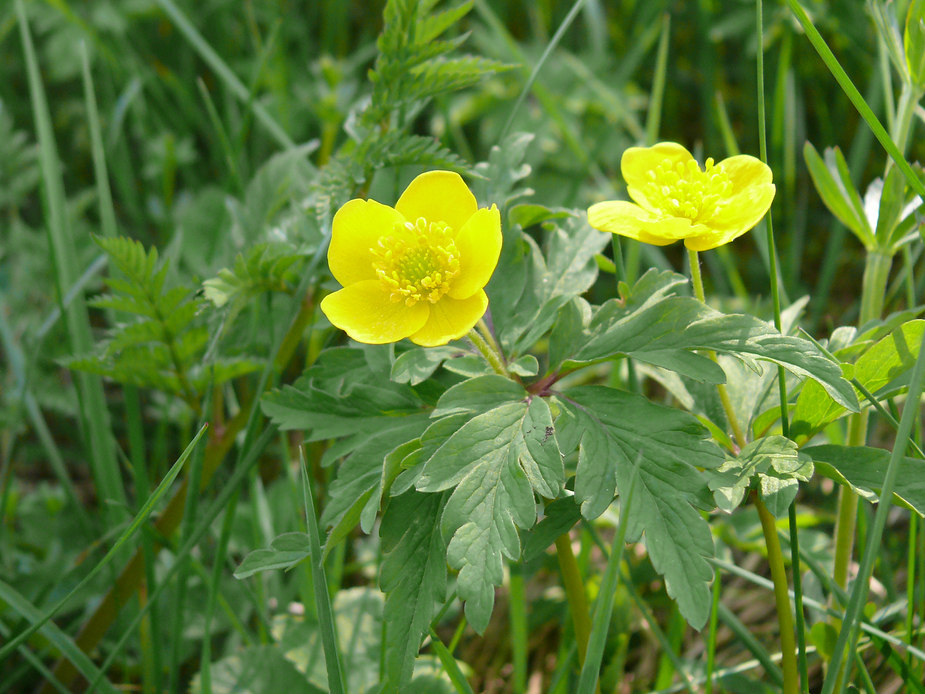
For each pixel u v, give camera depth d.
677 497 0.18
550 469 0.18
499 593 0.26
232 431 0.24
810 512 0.25
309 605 0.24
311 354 0.26
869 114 0.19
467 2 0.21
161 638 0.24
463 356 0.20
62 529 0.27
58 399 0.29
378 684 0.21
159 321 0.22
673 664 0.22
